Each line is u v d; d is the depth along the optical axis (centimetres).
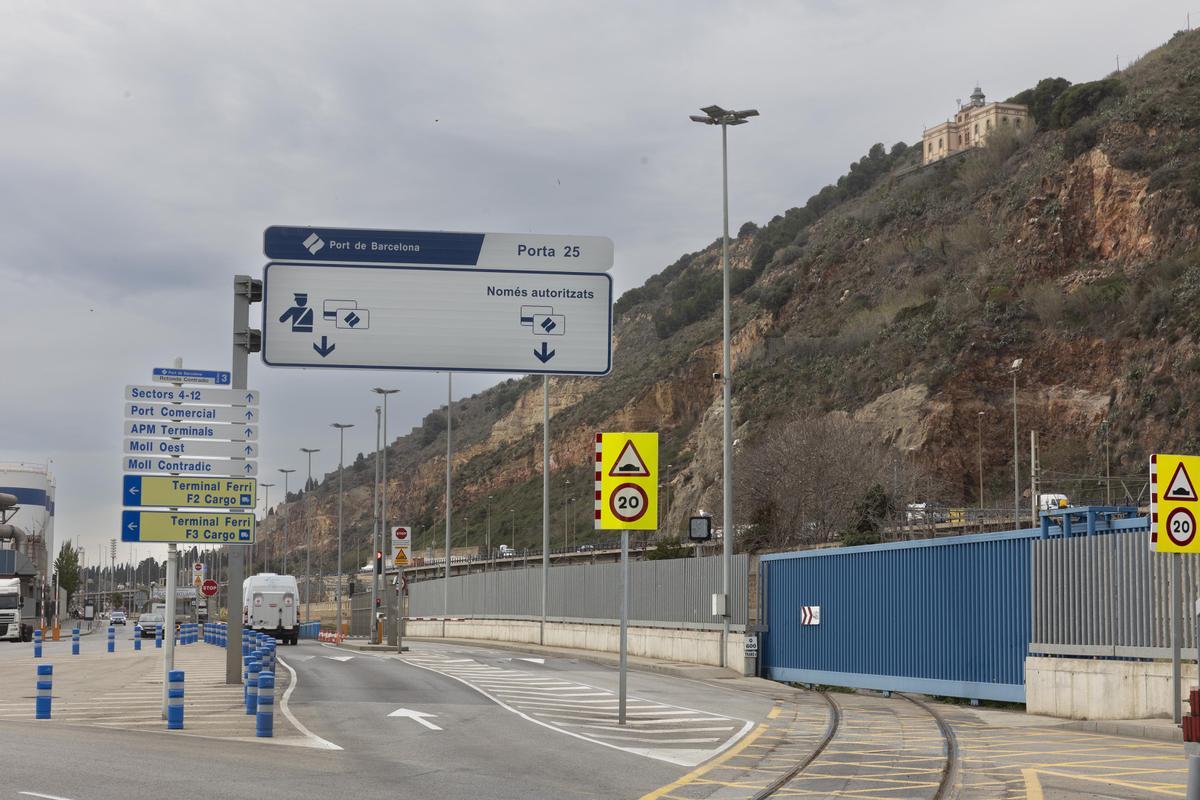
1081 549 2070
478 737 1656
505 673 3130
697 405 14688
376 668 3294
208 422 2089
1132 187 10369
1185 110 10669
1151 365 8969
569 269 2331
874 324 12062
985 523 7169
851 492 7788
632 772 1327
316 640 6531
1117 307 9719
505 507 17300
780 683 3033
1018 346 10088
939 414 9831
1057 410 9550
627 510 1900
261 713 1634
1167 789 1193
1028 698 2141
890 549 2672
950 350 10325
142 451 2050
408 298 2303
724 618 3434
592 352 2322
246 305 2375
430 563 15238
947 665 2434
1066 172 11031
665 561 3931
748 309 15125
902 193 14512
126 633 9462
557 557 12238
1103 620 2006
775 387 12038
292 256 2292
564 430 16700
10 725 1736
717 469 11556
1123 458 8675
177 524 2048
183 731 1698
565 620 4853
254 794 1108
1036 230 11006
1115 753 1531
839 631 2872
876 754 1520
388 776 1255
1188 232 9806
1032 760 1455
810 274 14112
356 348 2289
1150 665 1869
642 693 2527
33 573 8762
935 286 11919
